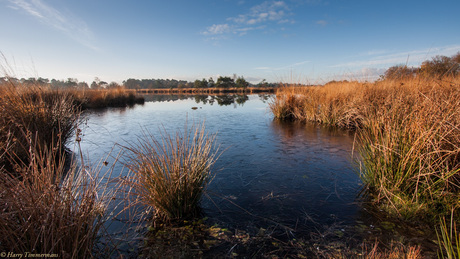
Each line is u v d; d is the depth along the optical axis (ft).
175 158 8.47
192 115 35.86
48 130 14.02
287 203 8.86
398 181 8.29
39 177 5.74
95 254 6.04
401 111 10.58
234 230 7.24
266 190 10.02
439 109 8.52
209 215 8.19
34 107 14.17
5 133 10.62
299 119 30.27
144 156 8.47
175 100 79.41
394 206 7.77
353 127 23.25
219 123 27.84
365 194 9.41
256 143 18.03
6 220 4.87
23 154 11.08
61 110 16.21
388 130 9.37
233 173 12.00
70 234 5.44
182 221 7.86
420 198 7.84
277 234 6.97
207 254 6.17
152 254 6.19
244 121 29.48
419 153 8.06
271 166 12.91
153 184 8.02
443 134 7.73
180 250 6.33
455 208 7.08
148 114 37.88
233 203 8.97
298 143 17.89
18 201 5.11
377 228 7.09
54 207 5.34
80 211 5.76
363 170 11.73
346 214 7.98
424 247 6.06
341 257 5.84
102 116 35.70
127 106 55.88
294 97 32.53
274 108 32.35
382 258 5.54
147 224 7.66
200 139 9.75
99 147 16.93
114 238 6.82
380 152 9.37
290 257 5.96
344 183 10.52
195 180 8.54
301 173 11.81
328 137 19.83
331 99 27.07
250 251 6.25
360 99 22.85
